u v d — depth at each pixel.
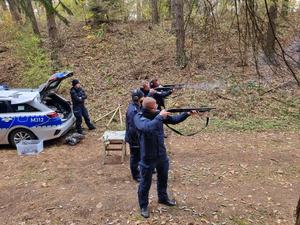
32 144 9.24
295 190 6.88
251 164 8.14
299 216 4.43
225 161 8.34
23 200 6.73
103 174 7.74
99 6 19.30
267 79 13.62
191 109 5.65
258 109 12.12
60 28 21.16
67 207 6.32
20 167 8.40
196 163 8.23
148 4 24.25
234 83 13.56
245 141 9.76
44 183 7.43
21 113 9.60
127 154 8.96
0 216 6.19
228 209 6.09
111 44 19.05
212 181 7.24
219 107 12.34
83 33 20.38
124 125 11.43
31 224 5.85
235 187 6.97
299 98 12.54
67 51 18.41
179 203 6.28
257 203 6.34
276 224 5.68
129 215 5.91
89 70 16.58
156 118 5.40
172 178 7.39
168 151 9.09
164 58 16.84
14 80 15.77
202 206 6.18
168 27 21.25
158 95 8.62
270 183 7.17
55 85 10.59
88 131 11.08
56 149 9.59
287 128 10.75
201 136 10.25
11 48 17.69
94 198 6.59
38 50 15.05
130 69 16.30
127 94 14.05
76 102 10.42
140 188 5.74
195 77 14.27
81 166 8.30
